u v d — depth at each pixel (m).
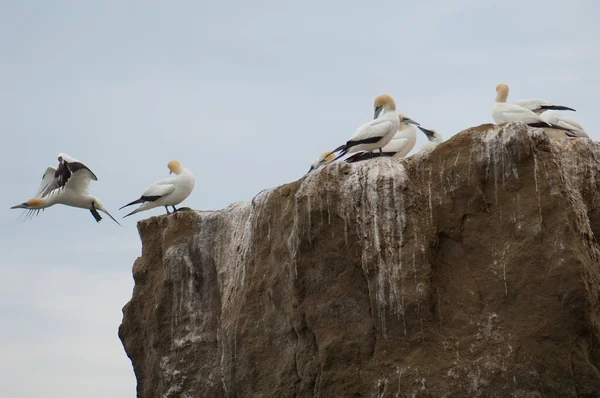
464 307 27.31
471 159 28.17
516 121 28.77
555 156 28.20
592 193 28.78
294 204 30.19
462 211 28.00
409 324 27.36
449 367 26.62
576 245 26.91
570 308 26.30
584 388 26.09
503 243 27.44
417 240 27.94
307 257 28.92
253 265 31.27
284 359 29.39
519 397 26.09
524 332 26.53
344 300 28.36
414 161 28.88
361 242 28.41
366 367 27.52
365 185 28.69
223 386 31.62
